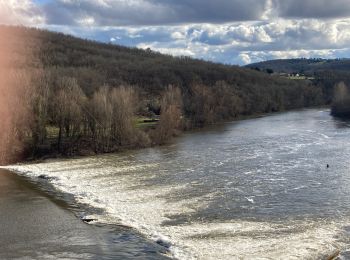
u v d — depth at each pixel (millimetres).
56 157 85438
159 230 41562
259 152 84125
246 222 43594
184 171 68750
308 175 63250
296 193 53812
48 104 91125
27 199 53438
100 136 92500
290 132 113500
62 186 60625
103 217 45906
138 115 127000
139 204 50594
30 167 76812
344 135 105125
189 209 48219
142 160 80500
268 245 37281
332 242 37812
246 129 123188
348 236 39281
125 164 77000
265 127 127000
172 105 114438
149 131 102938
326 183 58375
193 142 100938
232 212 46875
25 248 37812
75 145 90062
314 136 104562
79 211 48250
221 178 62969
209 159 78625
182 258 34812
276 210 47281
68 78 107000
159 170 70312
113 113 94312
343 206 48188
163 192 55875
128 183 61562
